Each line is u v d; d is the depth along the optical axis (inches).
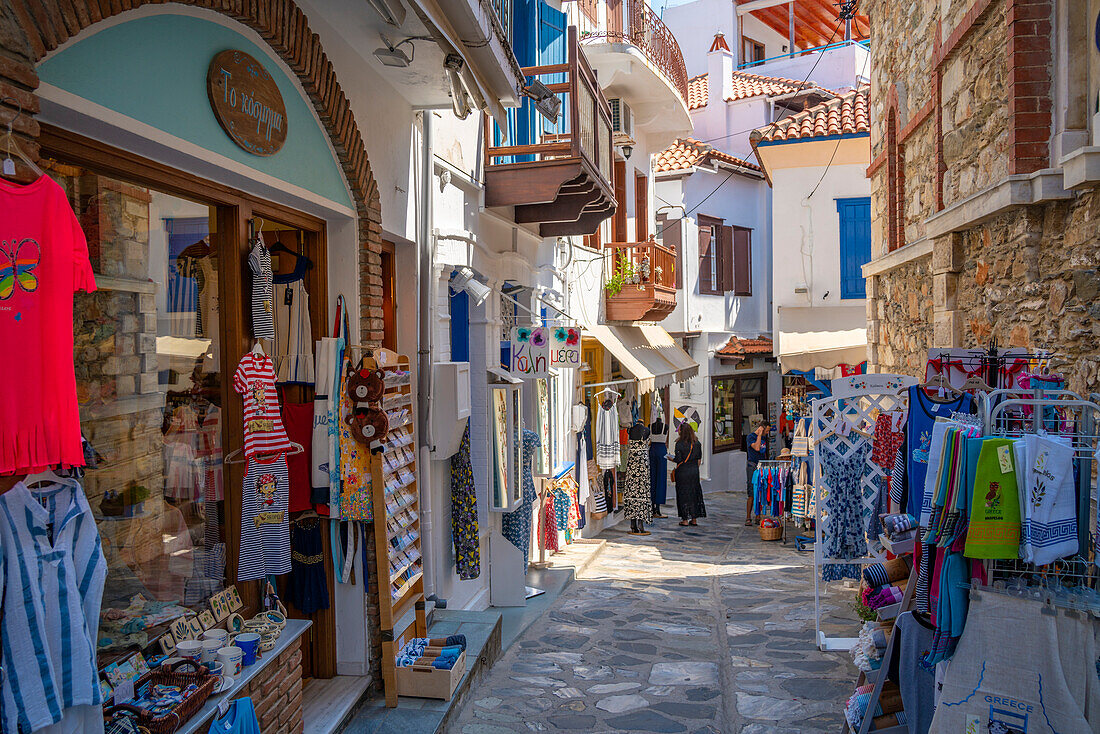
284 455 179.9
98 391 141.3
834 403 274.1
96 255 138.9
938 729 147.9
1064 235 196.7
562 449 482.9
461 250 299.6
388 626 206.4
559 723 217.0
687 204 780.0
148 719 122.3
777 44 1043.3
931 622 158.2
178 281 160.9
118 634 139.5
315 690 202.4
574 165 323.0
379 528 206.2
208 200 163.9
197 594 162.4
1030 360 181.2
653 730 213.0
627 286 566.6
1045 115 208.4
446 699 210.1
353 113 207.2
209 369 170.4
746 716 220.2
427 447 263.1
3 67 96.0
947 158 284.5
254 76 161.5
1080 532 142.6
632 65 485.4
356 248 211.2
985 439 142.4
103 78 118.4
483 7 203.9
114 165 133.6
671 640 294.2
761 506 539.2
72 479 112.3
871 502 270.1
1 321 97.3
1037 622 141.3
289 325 208.5
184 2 136.6
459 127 297.9
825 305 645.9
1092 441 148.0
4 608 99.8
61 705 103.7
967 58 260.5
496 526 343.6
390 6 171.0
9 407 98.3
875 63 409.1
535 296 418.6
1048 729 138.9
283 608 180.2
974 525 141.9
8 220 98.4
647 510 560.4
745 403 860.6
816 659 265.1
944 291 277.9
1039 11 208.4
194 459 165.0
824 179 647.1
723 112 863.7
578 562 432.1
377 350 215.2
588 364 556.4
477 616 274.4
